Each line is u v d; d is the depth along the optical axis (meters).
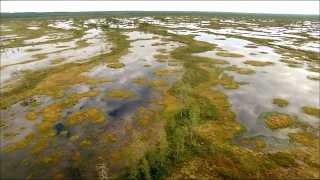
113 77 50.00
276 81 47.94
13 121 32.06
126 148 26.19
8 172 22.66
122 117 33.25
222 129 29.95
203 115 33.19
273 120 32.25
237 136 28.47
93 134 29.05
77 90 43.00
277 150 25.72
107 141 27.61
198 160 23.83
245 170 22.31
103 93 41.72
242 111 34.97
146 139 27.73
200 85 45.09
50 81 47.03
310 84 46.31
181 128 29.23
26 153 25.47
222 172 22.09
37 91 42.16
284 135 28.69
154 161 23.05
